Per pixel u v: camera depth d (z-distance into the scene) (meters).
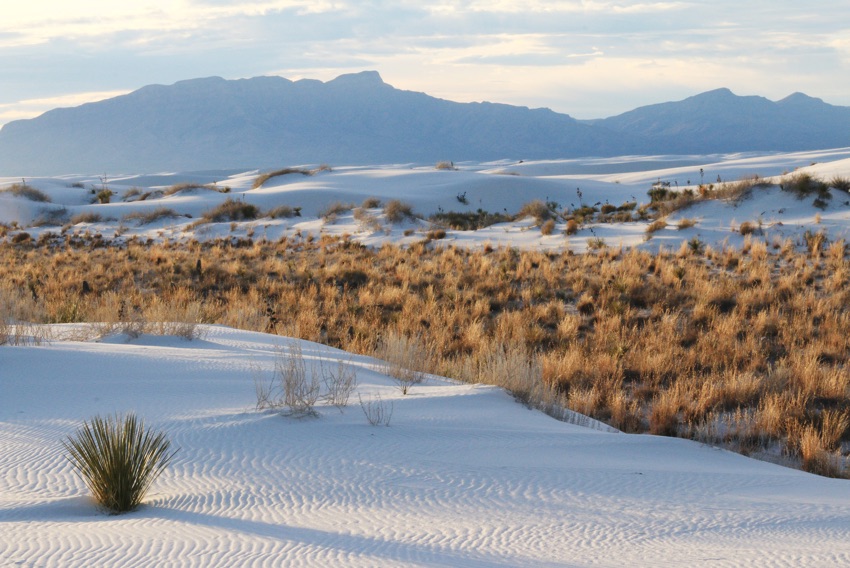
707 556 6.74
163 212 70.38
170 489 8.82
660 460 11.28
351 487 8.84
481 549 6.86
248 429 11.04
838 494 9.60
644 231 42.44
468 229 53.00
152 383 14.00
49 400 12.82
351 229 55.28
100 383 13.88
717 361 19.70
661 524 7.81
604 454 11.23
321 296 31.91
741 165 122.19
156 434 10.80
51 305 26.72
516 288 31.91
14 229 70.12
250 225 61.03
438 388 14.92
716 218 43.44
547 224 45.91
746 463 11.87
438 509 8.16
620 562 6.56
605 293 28.92
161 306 24.45
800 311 25.09
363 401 13.19
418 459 10.04
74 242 57.41
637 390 17.75
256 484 8.91
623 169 190.88
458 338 23.84
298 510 8.03
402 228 53.72
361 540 7.00
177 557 6.39
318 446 10.41
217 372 15.03
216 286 35.22
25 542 6.82
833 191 43.44
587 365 19.34
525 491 8.91
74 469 9.42
